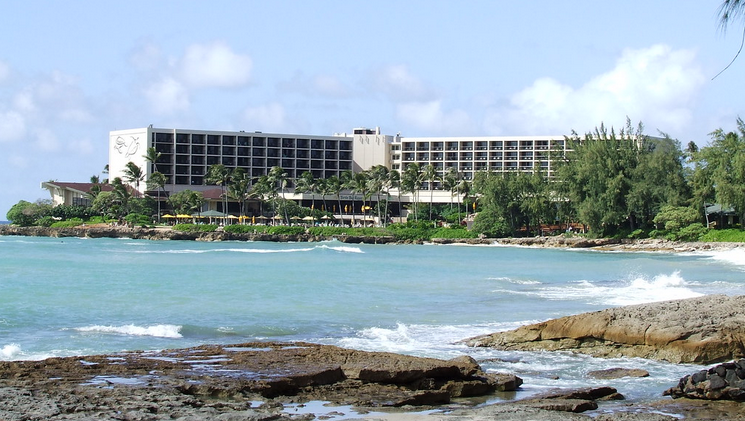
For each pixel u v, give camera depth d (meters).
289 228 160.38
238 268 76.31
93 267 75.38
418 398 21.92
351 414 19.66
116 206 180.12
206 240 156.62
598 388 23.08
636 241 130.12
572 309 43.28
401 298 48.94
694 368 27.56
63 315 39.97
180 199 183.88
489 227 154.38
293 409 20.27
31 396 19.77
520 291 53.16
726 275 69.81
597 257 103.94
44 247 121.06
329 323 38.06
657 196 131.00
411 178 185.75
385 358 25.41
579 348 30.45
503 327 36.53
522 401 21.81
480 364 27.97
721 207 121.69
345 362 24.81
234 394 21.09
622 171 134.62
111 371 23.38
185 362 24.81
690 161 132.50
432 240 153.12
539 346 30.95
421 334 34.62
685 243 121.88
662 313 31.47
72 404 19.02
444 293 51.97
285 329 36.12
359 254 109.81
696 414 20.41
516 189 153.00
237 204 199.75
